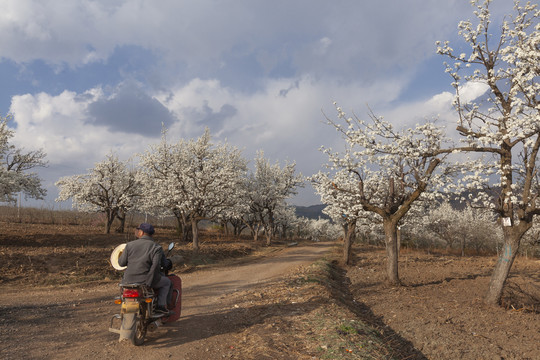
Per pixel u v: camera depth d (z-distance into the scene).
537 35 9.53
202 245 29.17
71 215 42.41
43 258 16.06
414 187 13.59
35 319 7.16
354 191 18.12
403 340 7.69
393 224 14.56
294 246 43.44
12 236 23.69
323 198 19.02
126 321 5.49
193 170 30.03
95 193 33.75
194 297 10.50
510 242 10.73
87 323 7.01
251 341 5.86
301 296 9.98
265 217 47.97
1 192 20.94
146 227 5.88
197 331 6.54
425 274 18.78
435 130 11.51
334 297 10.34
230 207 29.55
